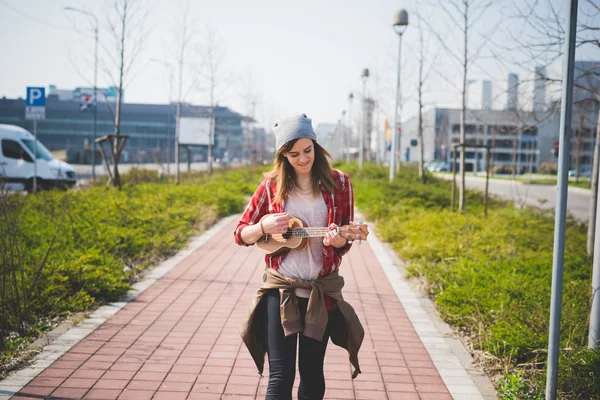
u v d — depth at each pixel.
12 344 4.51
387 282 7.45
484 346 4.86
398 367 4.47
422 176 21.98
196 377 4.10
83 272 6.16
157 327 5.23
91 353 4.50
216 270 7.77
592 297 4.46
